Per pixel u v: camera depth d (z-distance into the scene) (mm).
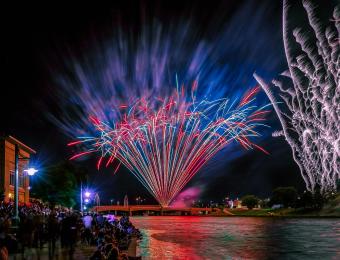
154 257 42375
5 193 69875
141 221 185250
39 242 31609
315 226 124062
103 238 26672
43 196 113312
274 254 49000
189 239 71938
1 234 26000
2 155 70562
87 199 124125
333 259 44375
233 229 108375
